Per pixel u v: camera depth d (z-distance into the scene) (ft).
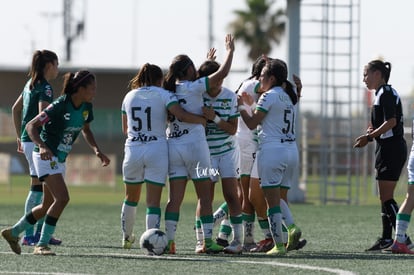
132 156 92.27
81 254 93.09
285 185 95.09
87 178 269.44
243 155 99.71
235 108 95.25
